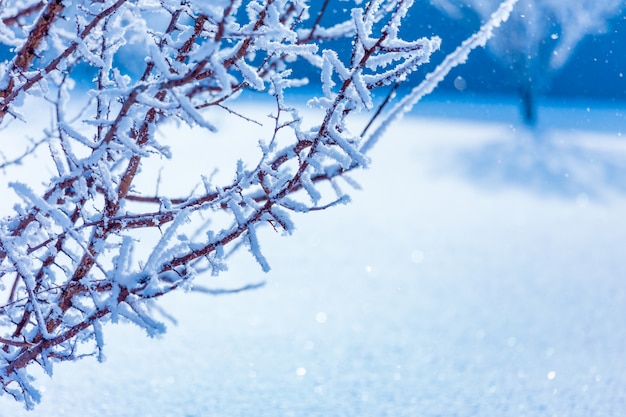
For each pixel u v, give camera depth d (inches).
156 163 506.0
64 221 81.0
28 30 88.5
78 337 91.1
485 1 616.4
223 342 263.0
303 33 83.1
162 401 198.7
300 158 86.6
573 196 719.1
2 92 90.4
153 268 79.7
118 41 94.2
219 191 87.2
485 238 511.2
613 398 216.1
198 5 69.3
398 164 858.8
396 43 77.8
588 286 376.5
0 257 93.9
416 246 476.1
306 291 351.9
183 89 80.6
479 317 314.3
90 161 80.8
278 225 88.1
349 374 234.2
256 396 209.3
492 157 869.8
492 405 209.2
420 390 221.1
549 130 1025.5
